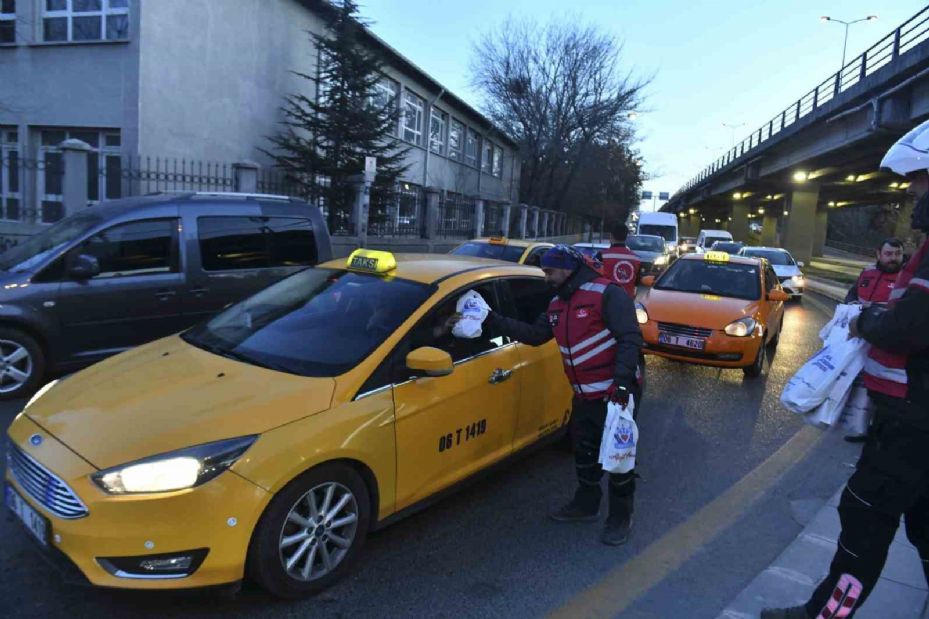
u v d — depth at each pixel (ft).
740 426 20.40
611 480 12.30
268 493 9.23
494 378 13.16
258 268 23.90
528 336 12.92
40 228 37.55
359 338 11.72
